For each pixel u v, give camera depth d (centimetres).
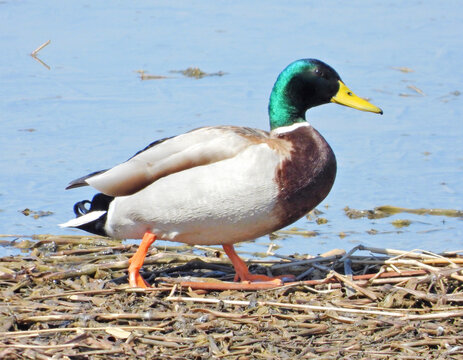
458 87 1797
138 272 990
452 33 2119
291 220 966
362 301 952
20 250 1159
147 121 1591
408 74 1862
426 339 870
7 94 1712
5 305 923
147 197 957
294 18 2233
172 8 2325
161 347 857
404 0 2438
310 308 927
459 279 977
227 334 874
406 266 1028
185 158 948
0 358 820
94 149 1476
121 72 1847
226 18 2230
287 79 1006
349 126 1633
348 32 2119
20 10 2267
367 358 838
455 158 1490
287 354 848
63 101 1686
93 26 2145
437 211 1323
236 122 1588
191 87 1769
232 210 938
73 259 1095
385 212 1327
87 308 927
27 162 1437
